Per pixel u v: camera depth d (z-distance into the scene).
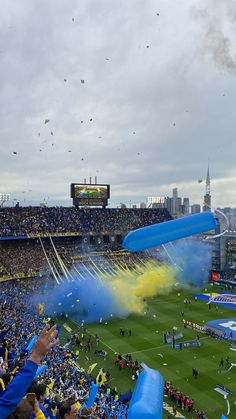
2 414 4.83
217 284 97.44
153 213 126.44
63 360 42.69
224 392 39.97
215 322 64.12
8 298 69.19
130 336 58.75
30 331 47.19
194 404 37.66
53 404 12.00
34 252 95.19
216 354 50.44
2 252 91.50
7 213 101.69
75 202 111.88
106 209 120.25
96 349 53.09
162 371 45.38
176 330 61.06
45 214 107.00
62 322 66.94
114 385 41.81
